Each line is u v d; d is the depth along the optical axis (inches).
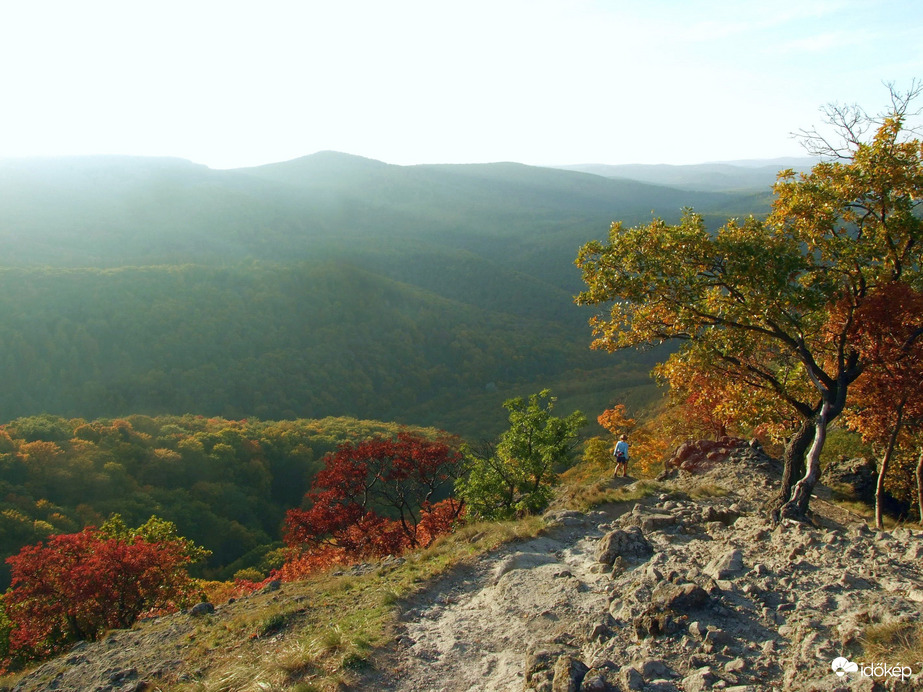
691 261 393.7
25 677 311.1
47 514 1659.7
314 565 683.4
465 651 234.5
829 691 164.6
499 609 264.4
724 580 250.8
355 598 312.2
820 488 615.2
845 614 207.2
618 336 448.5
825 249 388.5
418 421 4375.0
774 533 304.0
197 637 312.7
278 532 2241.6
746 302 381.4
